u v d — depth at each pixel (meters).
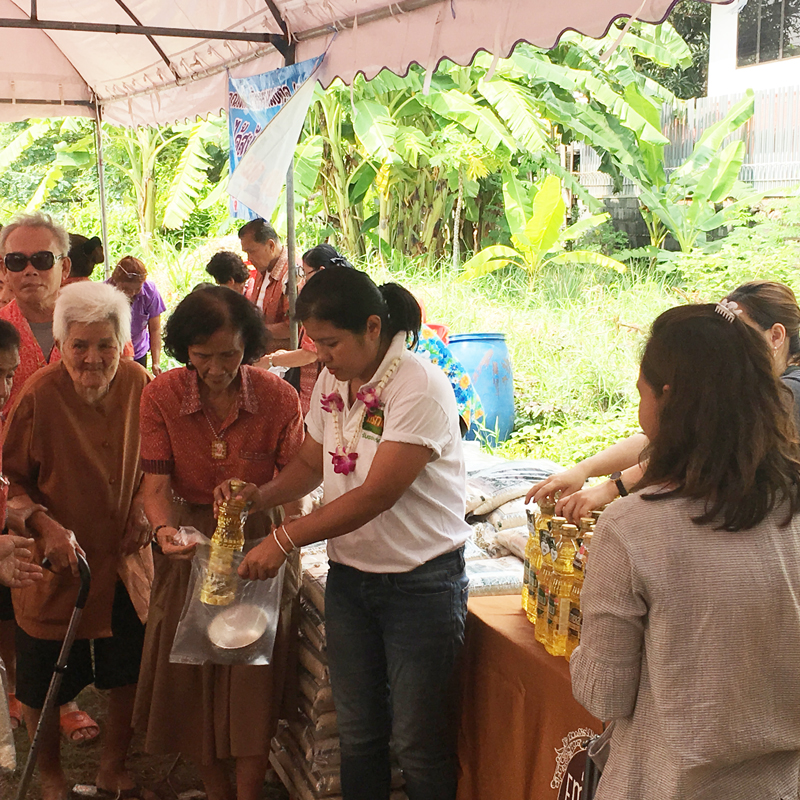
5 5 6.26
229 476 2.68
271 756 3.19
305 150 10.45
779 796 1.53
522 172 11.59
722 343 1.52
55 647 2.97
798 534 1.53
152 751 2.71
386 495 2.21
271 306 5.67
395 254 11.23
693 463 1.50
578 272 10.53
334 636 2.48
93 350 2.75
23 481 2.91
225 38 4.27
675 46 10.95
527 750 2.31
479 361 6.64
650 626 1.51
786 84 13.07
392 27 3.53
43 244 3.29
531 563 2.46
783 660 1.49
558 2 2.66
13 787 3.22
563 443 6.60
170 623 2.68
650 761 1.53
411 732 2.39
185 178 12.25
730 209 10.49
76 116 7.41
